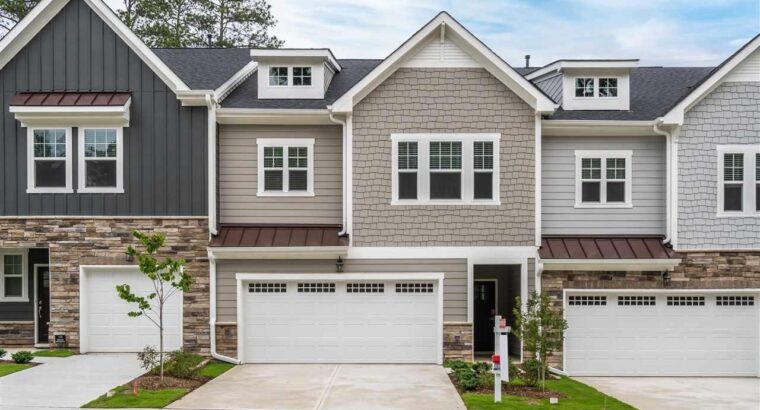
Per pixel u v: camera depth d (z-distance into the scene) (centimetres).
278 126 2012
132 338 1956
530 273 1928
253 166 2011
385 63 1897
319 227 1995
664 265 1923
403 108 1931
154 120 1936
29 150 1934
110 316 1956
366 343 1955
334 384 1617
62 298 1945
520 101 1936
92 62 1941
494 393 1502
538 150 1933
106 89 1939
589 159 2028
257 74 2244
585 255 1927
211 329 1938
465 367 1755
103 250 1939
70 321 1944
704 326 1961
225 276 1953
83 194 1939
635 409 1419
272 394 1488
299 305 1961
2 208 1942
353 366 1897
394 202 1927
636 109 2103
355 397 1466
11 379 1571
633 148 2025
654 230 2020
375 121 1933
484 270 2164
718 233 1956
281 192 2009
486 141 1931
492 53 1895
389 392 1524
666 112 1939
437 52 1931
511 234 1928
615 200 2030
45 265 2105
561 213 2025
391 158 1930
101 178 1945
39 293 2108
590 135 2020
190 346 1942
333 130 2017
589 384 1805
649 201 2023
